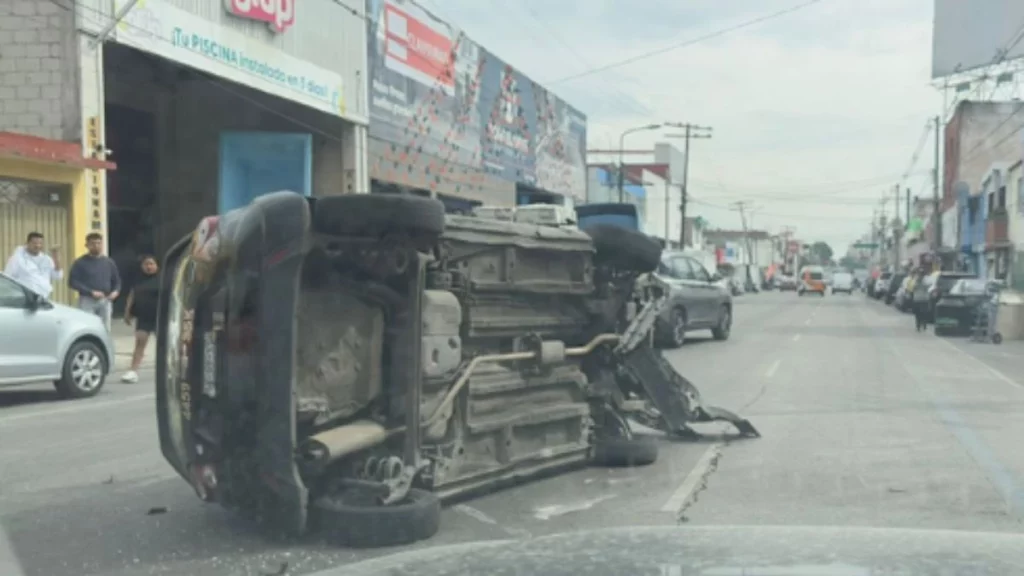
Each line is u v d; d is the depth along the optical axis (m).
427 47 31.33
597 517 6.70
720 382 14.66
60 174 17.33
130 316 14.18
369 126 27.91
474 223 6.73
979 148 60.41
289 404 5.66
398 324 6.20
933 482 7.86
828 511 6.92
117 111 25.31
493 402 7.00
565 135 46.91
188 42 19.77
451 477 6.57
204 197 26.92
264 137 25.64
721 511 6.91
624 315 8.59
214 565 5.56
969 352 21.20
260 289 5.65
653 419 9.11
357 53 27.16
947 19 42.00
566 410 7.73
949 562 2.10
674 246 71.81
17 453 8.77
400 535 5.88
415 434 6.15
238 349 5.74
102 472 7.98
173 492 7.28
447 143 32.97
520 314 7.32
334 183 27.33
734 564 2.10
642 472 8.14
